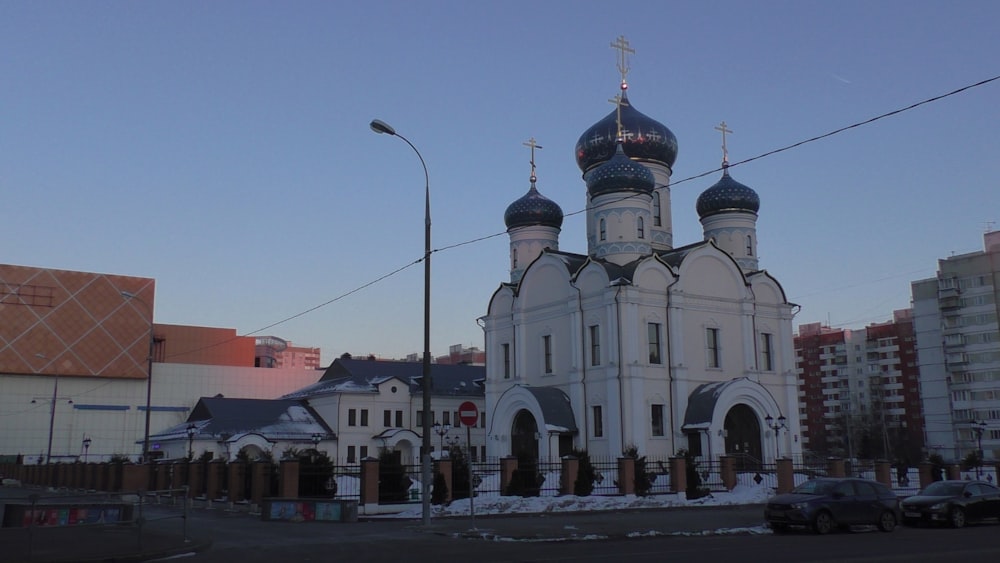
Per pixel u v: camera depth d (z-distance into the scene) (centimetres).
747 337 5453
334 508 2977
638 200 5438
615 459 4812
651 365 5009
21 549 2058
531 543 2231
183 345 10888
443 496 3506
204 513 3544
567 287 5378
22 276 9031
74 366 9131
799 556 1814
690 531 2486
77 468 5869
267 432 6981
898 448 11169
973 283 9594
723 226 5950
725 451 4869
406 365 8394
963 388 9550
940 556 1800
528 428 5331
